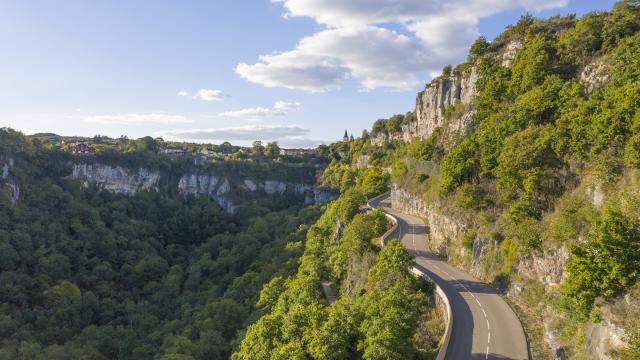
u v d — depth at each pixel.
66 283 109.69
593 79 53.16
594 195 35.62
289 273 87.25
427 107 122.06
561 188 42.78
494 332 35.53
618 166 34.62
